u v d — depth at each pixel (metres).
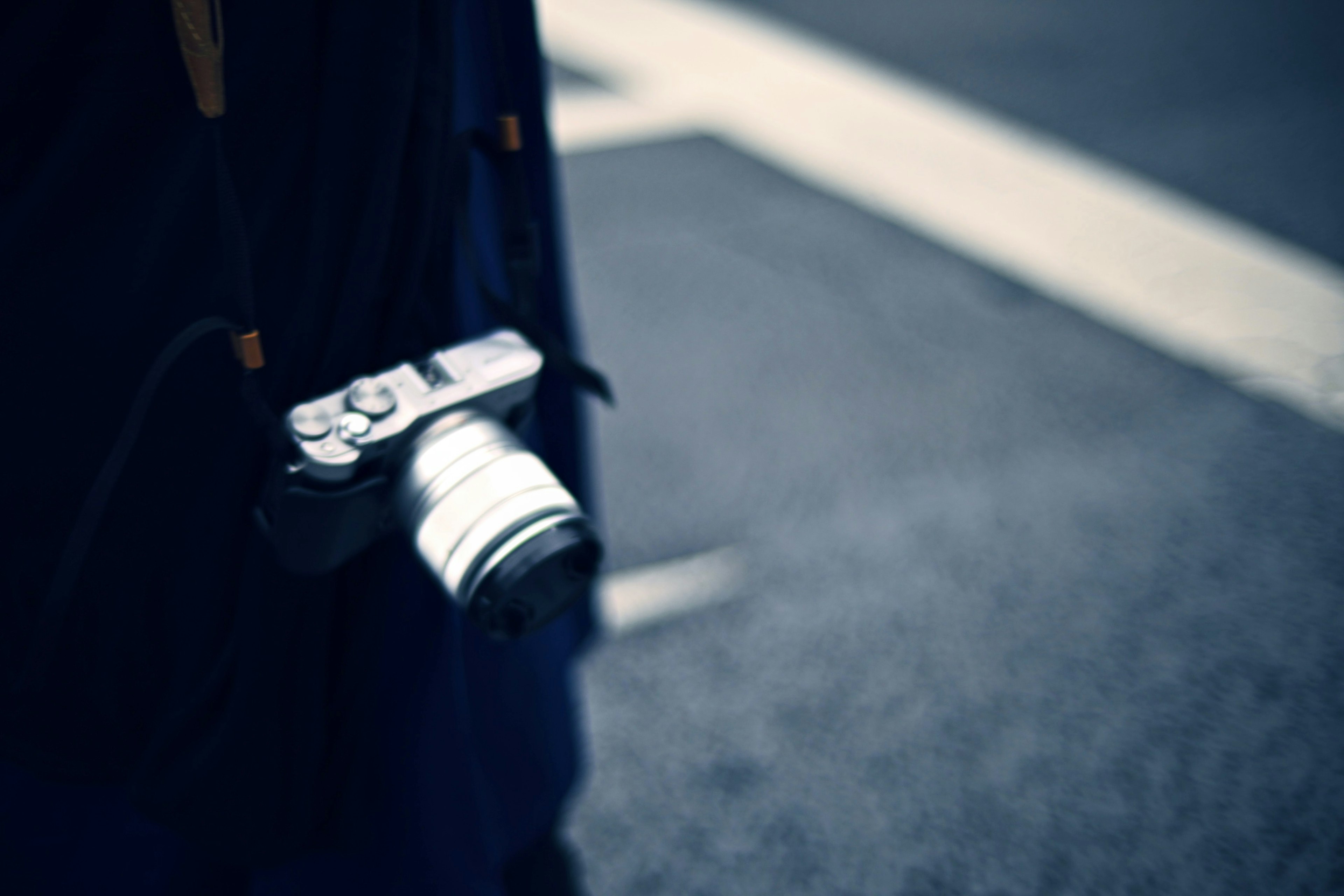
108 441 0.91
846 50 6.22
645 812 2.09
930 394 3.39
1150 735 2.33
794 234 4.26
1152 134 5.60
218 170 0.75
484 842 1.33
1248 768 2.27
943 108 5.62
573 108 5.12
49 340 0.86
